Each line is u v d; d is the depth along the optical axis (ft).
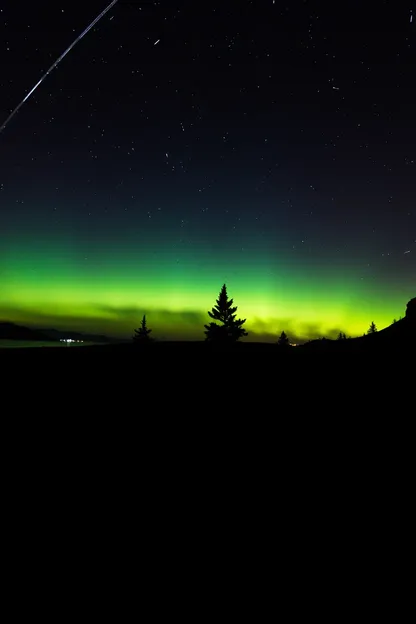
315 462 26.53
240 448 29.55
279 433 32.55
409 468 24.68
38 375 55.47
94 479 24.56
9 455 28.30
